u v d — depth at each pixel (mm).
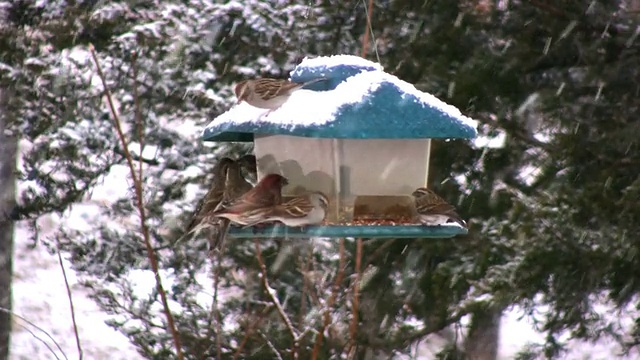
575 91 14469
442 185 14461
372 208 9031
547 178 13898
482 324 16266
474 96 14414
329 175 9000
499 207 14102
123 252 16344
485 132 14695
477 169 14516
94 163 16844
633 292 13414
